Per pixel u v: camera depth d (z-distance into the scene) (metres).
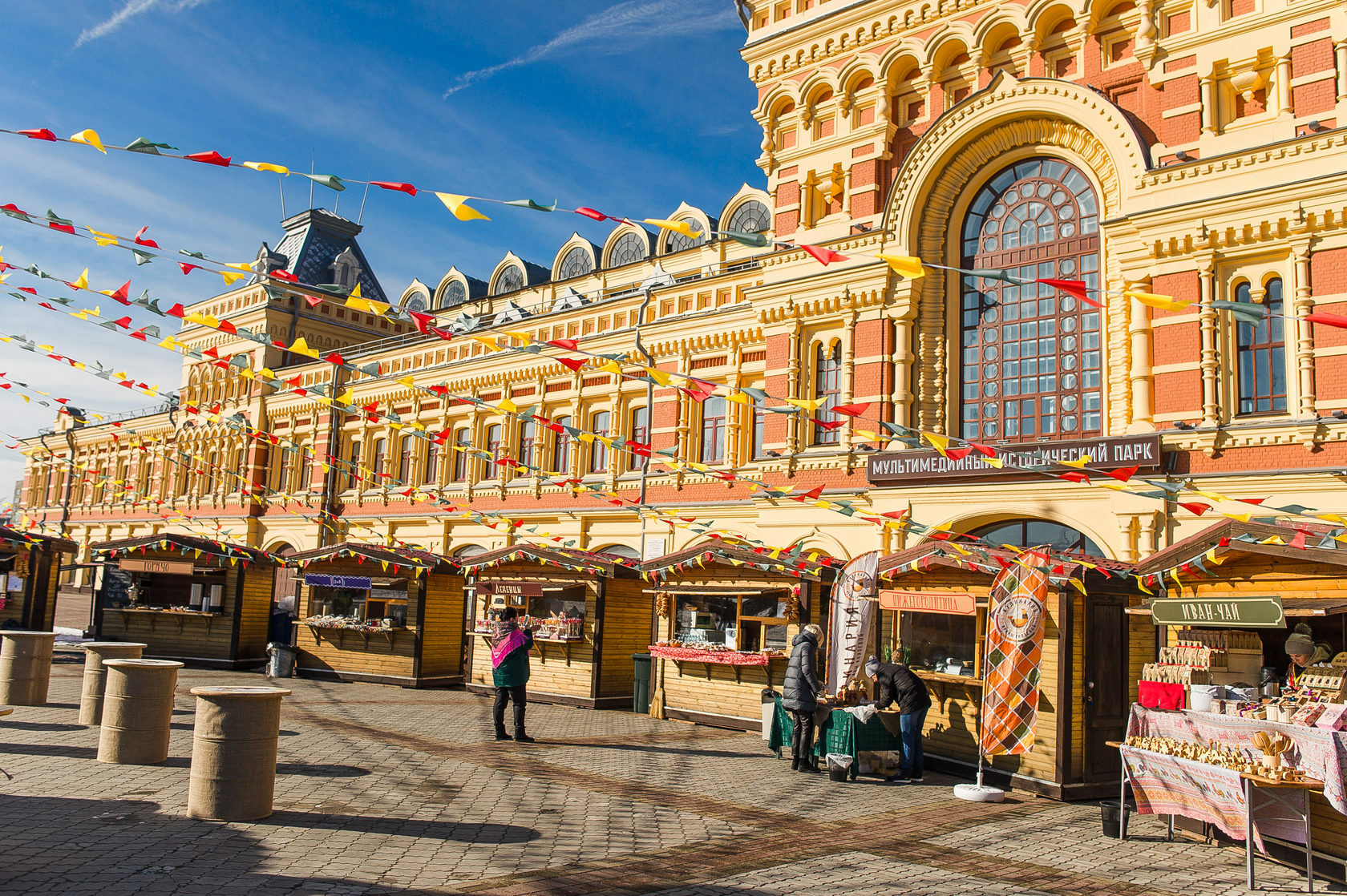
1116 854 10.40
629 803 11.92
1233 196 17.02
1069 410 19.52
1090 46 19.73
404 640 26.64
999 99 20.39
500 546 32.12
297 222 46.50
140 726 12.89
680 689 20.64
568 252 38.78
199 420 44.09
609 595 22.95
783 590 19.16
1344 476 15.50
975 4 21.28
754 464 23.59
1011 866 9.80
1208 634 12.84
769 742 16.39
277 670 27.58
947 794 13.51
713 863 9.42
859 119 23.22
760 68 24.94
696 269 31.98
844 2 23.69
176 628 30.22
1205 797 10.07
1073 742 13.41
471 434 34.00
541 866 9.02
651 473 27.59
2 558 26.88
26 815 9.93
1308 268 16.42
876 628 17.09
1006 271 20.94
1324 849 9.43
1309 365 16.20
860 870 9.43
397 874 8.52
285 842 9.33
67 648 32.12
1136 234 18.28
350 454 38.84
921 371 21.36
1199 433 16.98
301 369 40.84
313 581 27.45
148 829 9.58
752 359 26.39
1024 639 13.08
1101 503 17.88
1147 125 18.78
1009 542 19.69
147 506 47.03
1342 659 10.49
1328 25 16.81
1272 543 11.30
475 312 40.53
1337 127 16.48
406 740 16.30
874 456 20.88
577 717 20.52
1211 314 17.22
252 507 40.94
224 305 44.75
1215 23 18.02
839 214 23.05
